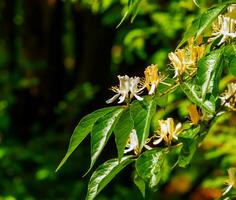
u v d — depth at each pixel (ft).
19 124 32.42
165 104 5.95
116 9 22.54
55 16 32.63
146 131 5.55
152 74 6.04
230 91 6.66
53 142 28.43
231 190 6.97
